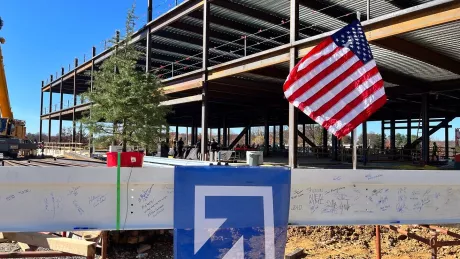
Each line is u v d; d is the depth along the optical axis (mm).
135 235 6891
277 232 3521
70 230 3377
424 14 10555
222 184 3510
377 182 3953
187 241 3379
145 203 3537
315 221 3818
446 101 25344
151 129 13797
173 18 21344
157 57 30766
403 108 28469
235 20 21938
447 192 4145
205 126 19031
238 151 26812
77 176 3396
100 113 13430
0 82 26453
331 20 19453
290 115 14312
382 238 7207
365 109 4789
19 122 26906
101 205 3459
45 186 3363
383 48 12703
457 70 15383
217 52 27859
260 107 32062
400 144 54156
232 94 25000
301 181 3812
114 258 6539
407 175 4020
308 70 4879
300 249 6512
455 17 9875
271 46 26266
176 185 3465
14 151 23906
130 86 13641
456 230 7188
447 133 32719
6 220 3279
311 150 38188
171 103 21578
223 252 3398
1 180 3256
